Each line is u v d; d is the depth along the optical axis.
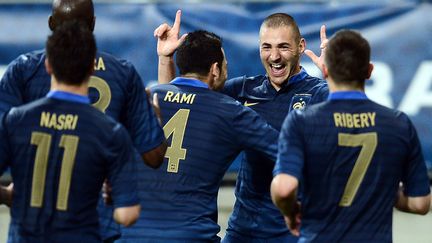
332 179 15.55
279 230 19.88
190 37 19.19
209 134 18.41
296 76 20.39
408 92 35.31
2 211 35.22
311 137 15.57
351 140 15.56
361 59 15.66
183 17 35.38
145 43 35.41
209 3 35.38
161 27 20.00
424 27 35.28
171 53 19.89
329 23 35.22
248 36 35.22
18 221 15.08
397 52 35.34
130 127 17.00
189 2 35.38
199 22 35.34
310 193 15.65
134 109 16.95
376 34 35.31
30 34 35.28
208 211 18.59
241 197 20.39
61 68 14.88
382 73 35.34
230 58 35.19
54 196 14.90
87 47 14.91
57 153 14.88
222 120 18.42
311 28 35.19
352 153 15.55
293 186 15.24
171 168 18.42
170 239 18.23
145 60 35.41
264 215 19.98
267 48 20.14
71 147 14.84
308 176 15.64
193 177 18.41
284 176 15.33
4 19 35.28
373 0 36.00
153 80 35.34
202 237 18.39
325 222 15.59
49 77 16.55
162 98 18.86
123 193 14.89
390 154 15.72
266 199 19.97
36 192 14.95
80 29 14.95
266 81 20.64
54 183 14.90
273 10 35.25
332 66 15.76
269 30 20.14
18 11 35.31
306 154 15.59
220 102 18.62
